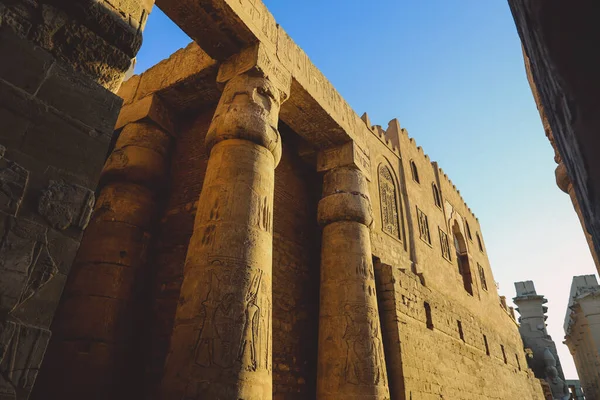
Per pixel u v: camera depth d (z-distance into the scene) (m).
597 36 0.56
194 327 5.37
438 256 15.70
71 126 3.35
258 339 5.53
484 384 14.49
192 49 10.27
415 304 11.43
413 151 17.52
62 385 6.80
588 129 0.60
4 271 2.68
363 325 8.55
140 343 8.07
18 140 3.00
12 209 2.82
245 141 7.01
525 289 42.06
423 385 10.11
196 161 10.02
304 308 10.09
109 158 9.37
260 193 6.63
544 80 0.74
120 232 8.44
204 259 5.89
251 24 7.88
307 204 11.73
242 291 5.68
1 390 2.47
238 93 7.54
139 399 7.52
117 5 4.15
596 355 31.38
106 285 7.81
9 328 2.60
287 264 10.10
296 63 9.38
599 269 5.36
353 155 10.78
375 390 7.89
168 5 7.36
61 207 3.06
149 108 9.91
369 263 9.57
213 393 4.90
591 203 0.67
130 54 4.16
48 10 3.56
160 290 8.56
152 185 9.39
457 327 14.22
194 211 9.20
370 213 10.27
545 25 0.62
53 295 2.88
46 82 3.30
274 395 8.31
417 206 15.54
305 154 11.81
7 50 3.14
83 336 7.23
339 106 10.91
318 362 8.50
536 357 36.72
